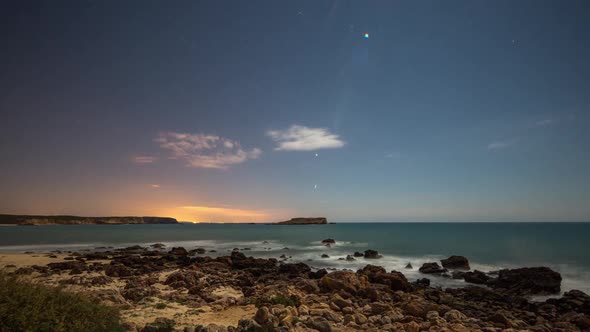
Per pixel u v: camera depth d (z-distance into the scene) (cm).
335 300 1602
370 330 1205
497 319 1526
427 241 7412
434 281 3103
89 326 789
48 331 694
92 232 11638
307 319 1216
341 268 3734
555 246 6031
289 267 3158
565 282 3014
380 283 2412
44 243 6669
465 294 2392
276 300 1496
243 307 1456
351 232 12112
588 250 5394
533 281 2708
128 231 12900
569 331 1462
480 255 4797
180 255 4566
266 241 7606
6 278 782
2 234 9556
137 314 1246
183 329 1068
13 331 656
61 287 867
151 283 2158
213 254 5097
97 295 1446
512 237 8831
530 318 1756
